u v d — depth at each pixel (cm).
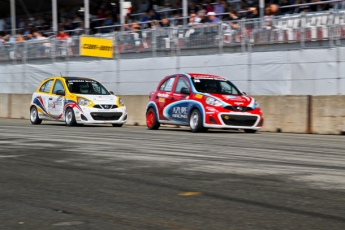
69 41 5828
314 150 2430
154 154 2256
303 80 4153
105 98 4169
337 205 1289
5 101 6041
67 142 2762
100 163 2005
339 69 3956
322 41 4044
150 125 3872
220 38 4644
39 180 1658
